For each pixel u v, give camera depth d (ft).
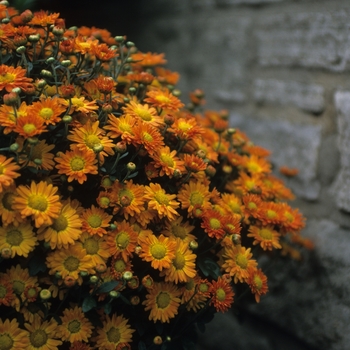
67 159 2.22
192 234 2.55
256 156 2.96
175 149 2.60
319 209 3.30
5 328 2.13
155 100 2.54
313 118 3.36
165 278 2.32
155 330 2.44
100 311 2.32
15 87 2.21
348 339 3.01
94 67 2.51
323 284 3.16
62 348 2.34
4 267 2.27
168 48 4.27
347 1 3.17
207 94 4.00
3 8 2.42
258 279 2.51
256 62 3.68
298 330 3.23
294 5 3.43
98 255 2.25
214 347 3.69
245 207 2.64
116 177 2.35
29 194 2.13
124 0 4.57
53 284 2.22
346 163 3.14
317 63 3.31
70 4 4.68
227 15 3.84
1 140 2.23
